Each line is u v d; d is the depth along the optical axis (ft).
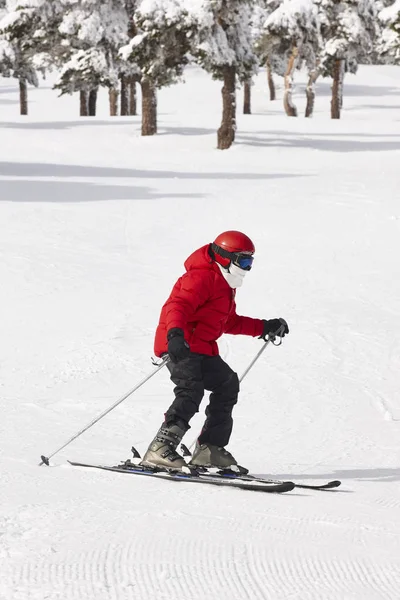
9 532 24.20
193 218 132.57
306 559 22.89
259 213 138.51
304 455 41.65
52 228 117.29
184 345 32.71
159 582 20.51
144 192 159.02
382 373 62.18
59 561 21.72
